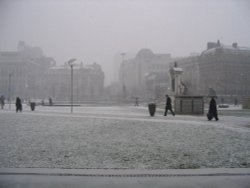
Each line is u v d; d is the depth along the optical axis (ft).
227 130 52.85
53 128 58.29
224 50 299.17
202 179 26.37
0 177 26.66
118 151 37.73
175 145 41.22
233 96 259.60
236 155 35.70
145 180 26.00
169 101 86.33
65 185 24.48
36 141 44.62
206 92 287.69
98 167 30.63
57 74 483.10
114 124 62.69
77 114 93.76
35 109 130.93
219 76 292.20
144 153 36.73
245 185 24.75
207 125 59.62
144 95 393.70
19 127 60.34
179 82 132.67
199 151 37.73
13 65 417.28
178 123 63.36
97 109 133.69
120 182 25.36
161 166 31.17
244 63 299.38
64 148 39.55
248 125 60.80
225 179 26.40
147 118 76.79
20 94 409.49
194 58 346.54
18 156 35.27
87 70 483.10
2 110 120.78
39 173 27.89
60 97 403.13
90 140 45.16
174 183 25.16
